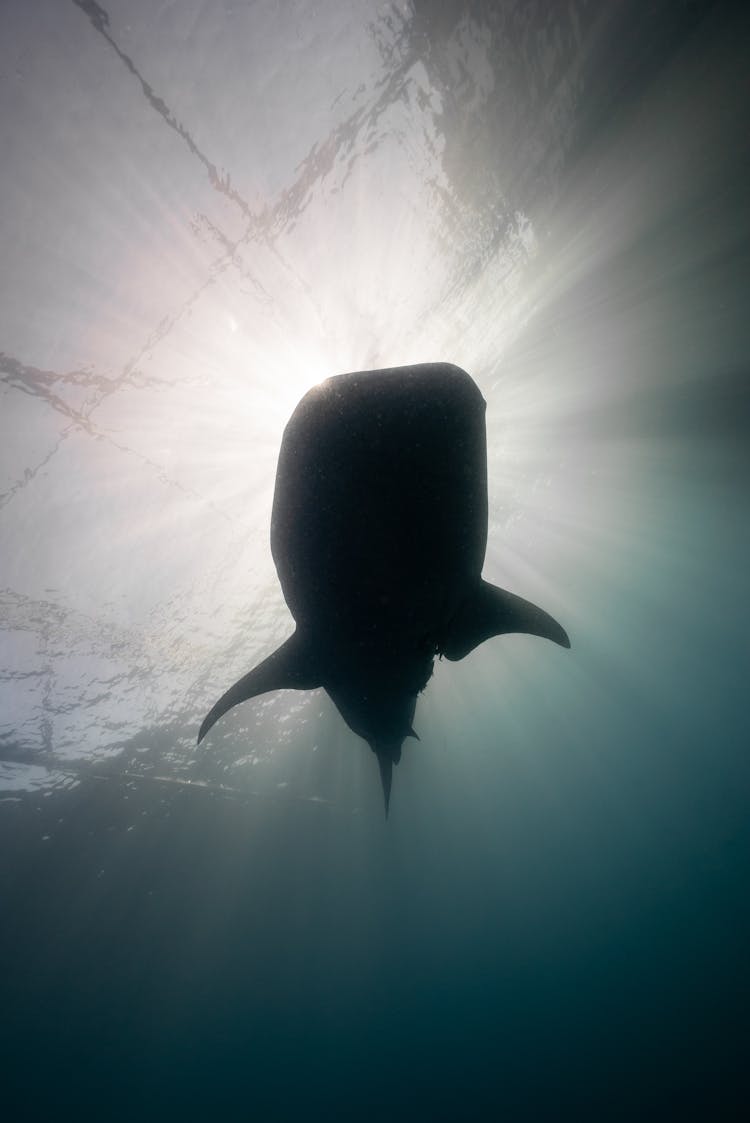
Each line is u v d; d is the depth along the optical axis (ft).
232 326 14.48
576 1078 53.78
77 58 9.86
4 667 21.26
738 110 14.80
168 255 12.81
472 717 41.04
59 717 25.04
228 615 21.38
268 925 45.70
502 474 25.05
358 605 4.26
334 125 12.71
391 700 5.59
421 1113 54.65
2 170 10.48
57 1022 40.93
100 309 12.84
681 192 17.07
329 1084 55.72
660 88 14.61
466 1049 56.59
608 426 24.98
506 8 12.25
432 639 4.90
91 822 31.60
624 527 32.73
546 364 21.40
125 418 14.82
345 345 16.44
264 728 30.45
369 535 3.70
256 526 18.90
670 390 23.41
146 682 23.94
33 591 17.87
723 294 19.61
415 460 3.41
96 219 11.71
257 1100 54.13
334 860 43.96
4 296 11.85
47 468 15.06
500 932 56.39
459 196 15.70
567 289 19.54
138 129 11.03
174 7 9.82
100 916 36.58
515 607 5.52
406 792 42.57
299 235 13.93
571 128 15.47
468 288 17.93
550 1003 57.52
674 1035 52.95
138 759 29.37
